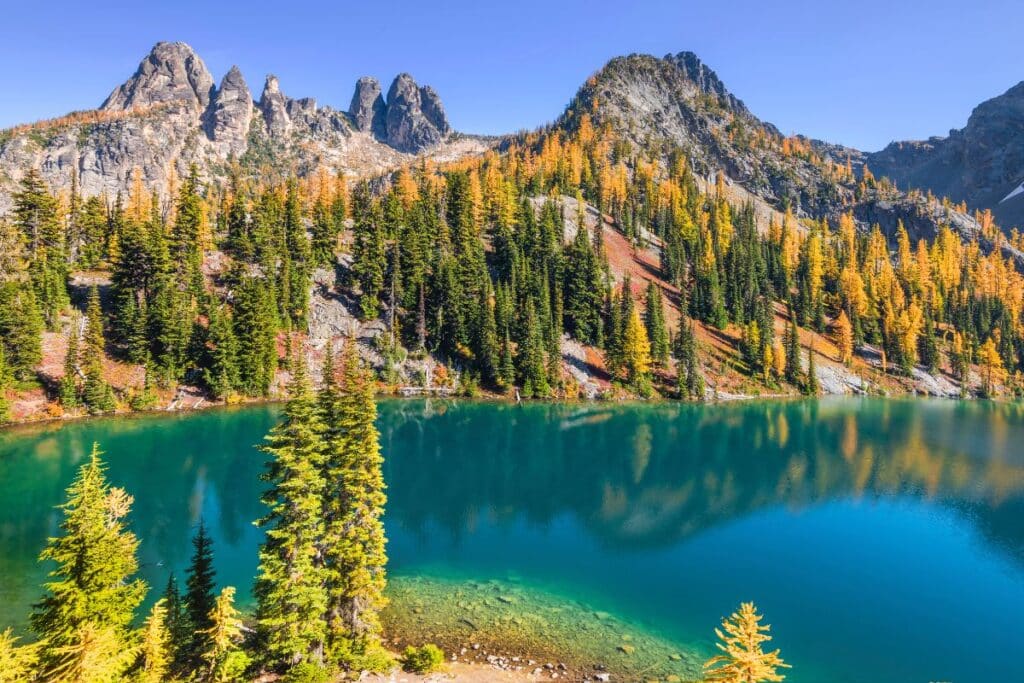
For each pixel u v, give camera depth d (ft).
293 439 77.30
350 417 83.87
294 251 378.94
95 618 64.23
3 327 252.21
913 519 161.89
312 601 75.00
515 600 109.19
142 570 119.14
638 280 481.05
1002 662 91.35
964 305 548.31
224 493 169.99
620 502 176.65
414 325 369.71
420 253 383.04
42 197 309.83
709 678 51.21
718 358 416.46
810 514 166.81
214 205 482.69
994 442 264.52
